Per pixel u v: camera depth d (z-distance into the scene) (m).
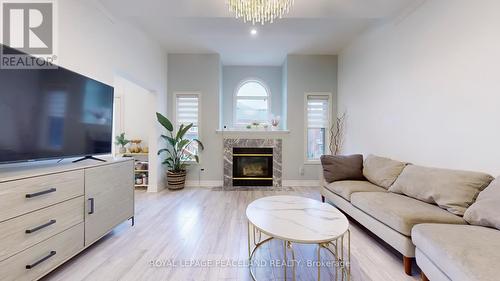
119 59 2.93
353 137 3.96
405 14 2.60
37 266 1.40
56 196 1.53
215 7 2.43
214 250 1.97
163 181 4.31
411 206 1.81
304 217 1.66
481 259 1.06
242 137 4.53
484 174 1.68
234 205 3.27
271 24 3.18
